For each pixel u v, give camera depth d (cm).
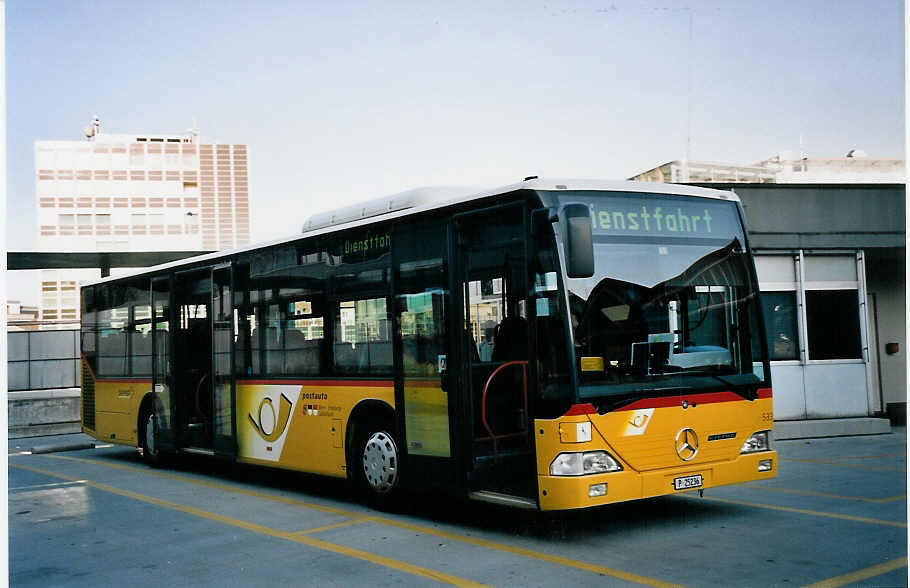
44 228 14300
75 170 14562
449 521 855
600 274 737
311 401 1016
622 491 705
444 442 819
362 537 793
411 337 866
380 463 907
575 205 689
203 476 1266
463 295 809
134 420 1428
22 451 1708
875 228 1538
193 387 1277
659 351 749
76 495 1099
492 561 685
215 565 706
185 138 15500
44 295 13725
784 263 1527
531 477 723
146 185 15012
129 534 842
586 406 700
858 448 1346
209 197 15362
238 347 1164
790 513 841
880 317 1761
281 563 704
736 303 805
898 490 955
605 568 652
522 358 747
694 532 766
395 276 894
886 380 1756
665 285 767
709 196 817
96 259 2028
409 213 879
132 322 1445
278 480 1207
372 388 920
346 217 1014
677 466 738
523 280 748
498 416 766
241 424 1151
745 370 795
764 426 798
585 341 716
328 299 997
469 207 807
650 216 777
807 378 1517
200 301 1262
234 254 1184
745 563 654
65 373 2169
